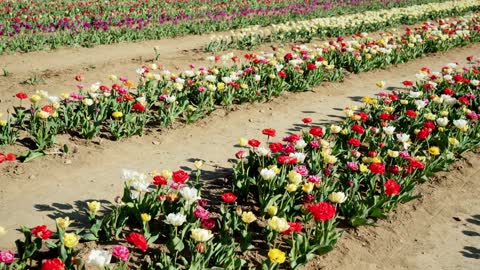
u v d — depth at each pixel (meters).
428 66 13.84
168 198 4.84
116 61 12.41
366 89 11.27
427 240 5.28
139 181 4.85
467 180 6.80
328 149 6.08
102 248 4.46
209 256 4.16
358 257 4.82
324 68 11.88
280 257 3.78
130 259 4.36
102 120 7.80
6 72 10.48
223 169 6.64
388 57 13.38
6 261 3.57
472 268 4.82
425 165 6.58
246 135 8.01
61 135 7.10
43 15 17.23
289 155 5.64
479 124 8.14
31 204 5.27
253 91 9.59
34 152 6.37
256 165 6.13
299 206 5.21
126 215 4.86
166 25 17.02
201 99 8.66
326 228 4.74
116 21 17.28
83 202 5.41
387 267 4.72
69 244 3.77
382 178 5.86
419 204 6.03
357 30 18.09
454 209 6.00
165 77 9.41
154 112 8.59
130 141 7.31
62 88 9.80
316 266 4.59
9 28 14.62
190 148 7.32
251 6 22.77
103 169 6.33
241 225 4.89
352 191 5.75
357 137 7.43
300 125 8.64
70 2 21.17
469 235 5.45
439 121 7.22
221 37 14.53
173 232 4.48
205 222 4.46
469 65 13.88
